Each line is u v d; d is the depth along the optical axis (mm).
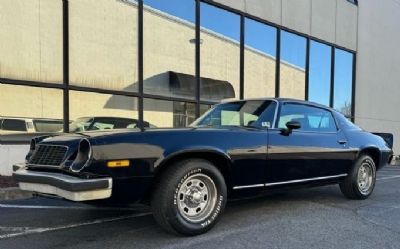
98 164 3994
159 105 11383
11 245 4355
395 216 5703
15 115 8852
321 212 5867
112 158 4051
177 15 11836
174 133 4492
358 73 19062
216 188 4699
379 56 20344
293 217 5535
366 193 6859
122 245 4328
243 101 5926
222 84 13031
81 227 5031
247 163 4984
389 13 21000
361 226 5148
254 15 13945
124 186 4121
